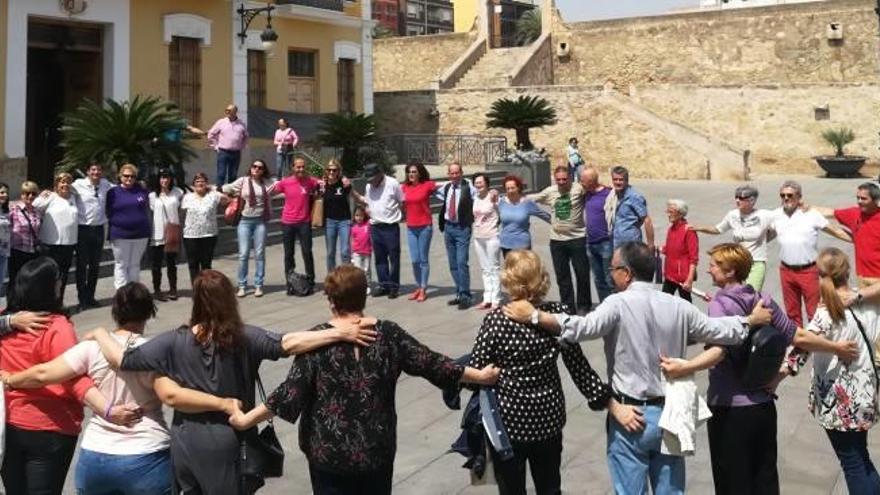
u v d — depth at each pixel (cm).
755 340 416
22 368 408
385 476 376
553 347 414
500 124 2477
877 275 729
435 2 7562
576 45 3422
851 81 2964
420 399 716
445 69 3656
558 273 980
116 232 1046
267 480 550
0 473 423
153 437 394
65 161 1370
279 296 1135
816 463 573
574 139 2411
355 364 367
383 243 1108
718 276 450
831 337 464
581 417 664
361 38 2364
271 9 2003
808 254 809
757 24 3098
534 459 424
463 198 1042
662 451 405
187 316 1011
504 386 410
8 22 1555
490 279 1034
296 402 363
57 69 1788
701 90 2922
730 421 431
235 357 378
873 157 2725
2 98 1559
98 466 387
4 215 973
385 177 1104
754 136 2861
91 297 1068
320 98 2239
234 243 1505
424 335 916
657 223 1778
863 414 461
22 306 418
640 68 3312
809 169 2794
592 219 938
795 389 742
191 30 1872
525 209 1002
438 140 2883
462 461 578
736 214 835
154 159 1362
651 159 2806
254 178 1130
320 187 1157
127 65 1755
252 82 2069
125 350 384
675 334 410
